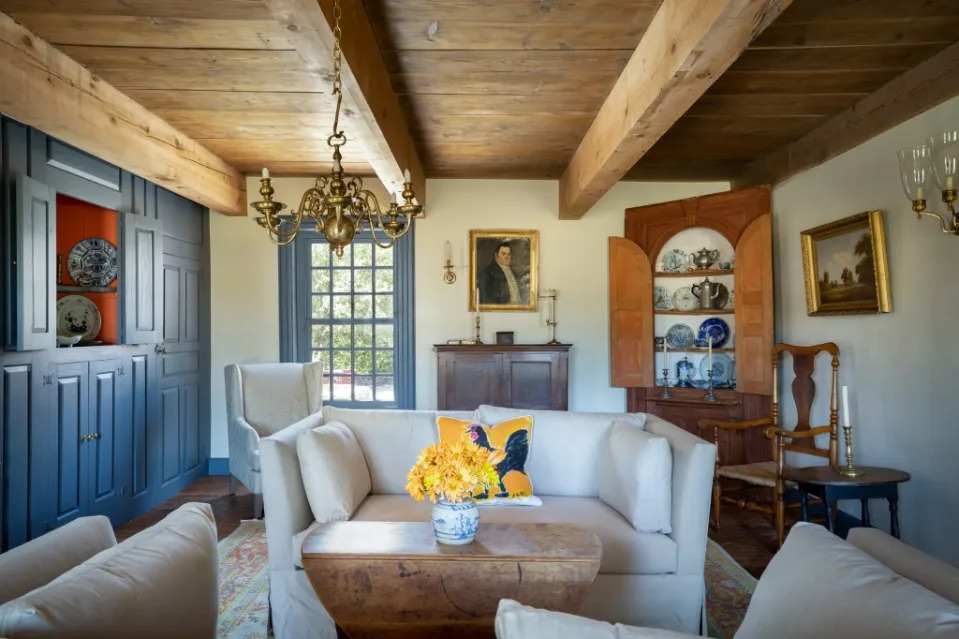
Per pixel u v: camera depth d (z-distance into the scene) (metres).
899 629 0.85
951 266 2.73
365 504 2.66
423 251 4.95
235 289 4.97
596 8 2.32
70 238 3.92
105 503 3.62
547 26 2.46
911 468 2.99
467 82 3.02
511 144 4.04
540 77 2.95
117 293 3.72
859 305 3.32
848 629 0.92
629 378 4.74
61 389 3.23
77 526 1.42
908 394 3.01
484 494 2.65
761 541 3.39
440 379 4.60
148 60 2.72
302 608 2.31
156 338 4.04
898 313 3.08
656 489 2.37
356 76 2.26
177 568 1.19
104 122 2.96
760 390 4.14
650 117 2.57
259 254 4.96
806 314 3.95
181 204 4.54
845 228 3.41
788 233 4.18
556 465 2.90
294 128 3.69
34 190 2.94
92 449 3.50
